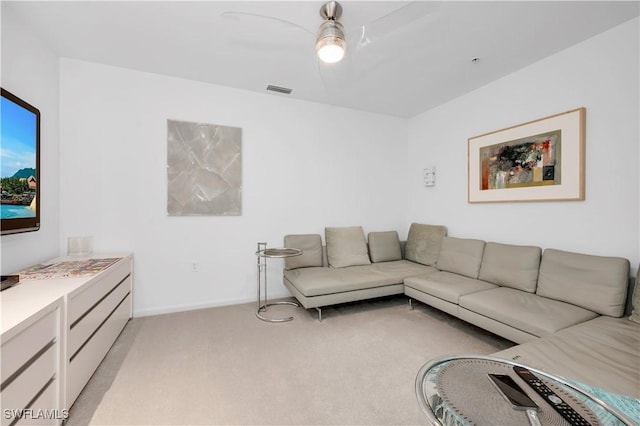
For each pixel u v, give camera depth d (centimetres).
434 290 259
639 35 193
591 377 119
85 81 258
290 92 327
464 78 288
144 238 279
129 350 211
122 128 271
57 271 187
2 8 180
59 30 211
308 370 187
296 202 350
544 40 222
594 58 216
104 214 265
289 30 210
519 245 262
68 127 252
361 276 296
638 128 195
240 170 318
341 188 378
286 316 282
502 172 284
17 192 178
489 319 208
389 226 411
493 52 240
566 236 235
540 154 249
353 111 383
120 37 221
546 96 248
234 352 210
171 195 288
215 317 278
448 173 354
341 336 238
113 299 213
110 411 148
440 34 213
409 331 248
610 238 209
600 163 213
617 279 185
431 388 102
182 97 292
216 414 147
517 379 106
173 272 291
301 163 352
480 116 311
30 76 208
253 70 275
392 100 351
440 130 366
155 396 160
